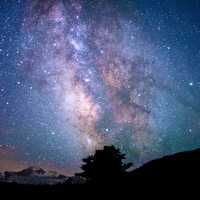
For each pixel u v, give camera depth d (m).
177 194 9.66
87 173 13.90
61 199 11.06
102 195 11.00
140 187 11.15
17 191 12.21
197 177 10.97
